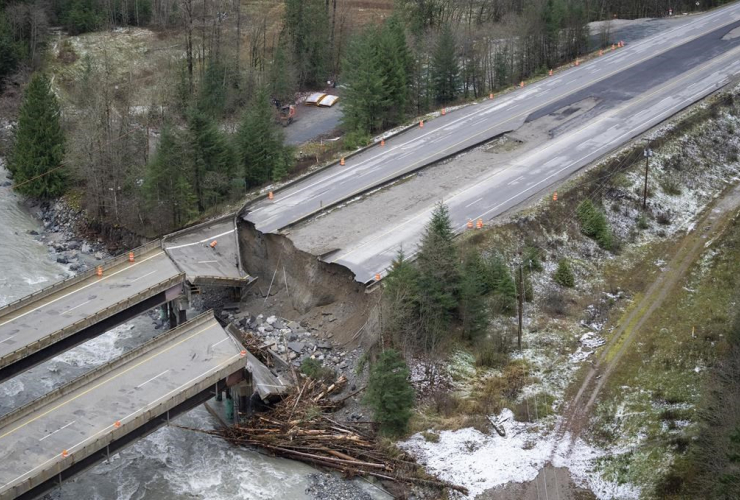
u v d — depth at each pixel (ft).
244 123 301.84
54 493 183.32
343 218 268.41
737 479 163.12
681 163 310.24
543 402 211.41
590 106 341.62
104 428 181.27
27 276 269.44
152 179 280.92
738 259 263.29
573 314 244.22
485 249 251.60
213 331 219.20
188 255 252.83
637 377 217.36
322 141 344.90
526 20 379.76
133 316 225.56
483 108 349.82
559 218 273.13
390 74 333.42
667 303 246.68
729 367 199.21
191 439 203.00
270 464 196.13
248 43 425.28
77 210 310.45
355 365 223.92
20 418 184.34
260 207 277.85
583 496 185.37
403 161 306.14
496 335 231.09
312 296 245.86
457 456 196.44
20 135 314.76
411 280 221.25
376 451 197.77
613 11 457.27
